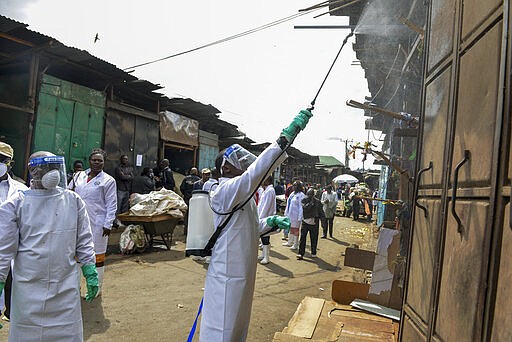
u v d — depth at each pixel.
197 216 2.79
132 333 4.23
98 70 10.90
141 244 8.41
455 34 2.00
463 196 1.71
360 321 3.50
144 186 11.47
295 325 3.35
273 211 8.11
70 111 10.44
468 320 1.52
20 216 2.74
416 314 2.27
